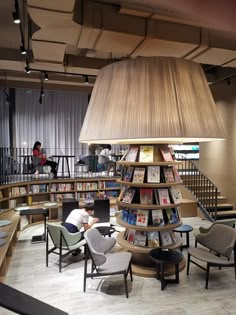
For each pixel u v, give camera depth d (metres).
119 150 9.34
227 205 7.18
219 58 5.23
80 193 7.39
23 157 7.78
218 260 3.38
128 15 4.12
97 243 3.44
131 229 3.80
